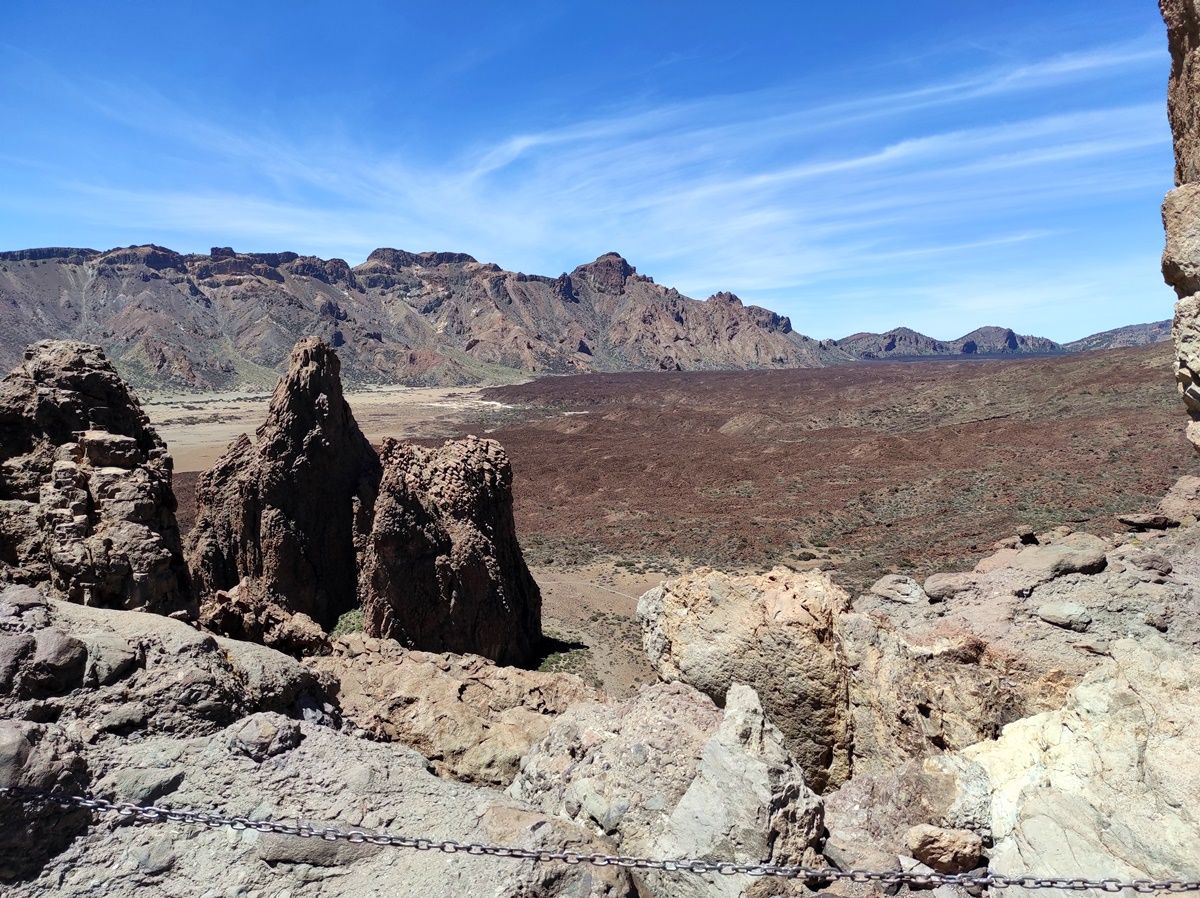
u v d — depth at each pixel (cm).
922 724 1044
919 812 824
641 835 816
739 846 734
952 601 1398
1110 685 812
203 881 738
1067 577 1411
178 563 1362
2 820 688
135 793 782
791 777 775
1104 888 603
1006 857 711
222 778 834
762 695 1120
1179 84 1305
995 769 850
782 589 1168
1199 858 616
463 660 1698
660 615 1257
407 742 1246
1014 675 1128
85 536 1162
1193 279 1170
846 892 729
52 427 1340
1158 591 1320
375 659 1585
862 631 1085
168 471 1470
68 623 913
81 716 821
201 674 906
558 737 1047
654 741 890
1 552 1139
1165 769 680
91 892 704
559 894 721
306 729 967
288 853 770
